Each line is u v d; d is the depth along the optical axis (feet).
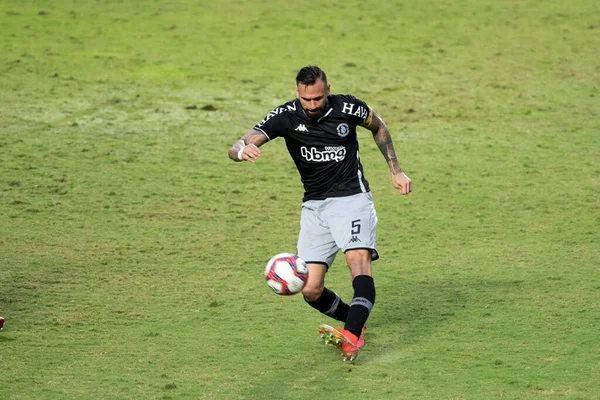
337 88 186.19
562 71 202.80
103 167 138.00
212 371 71.77
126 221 114.93
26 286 91.86
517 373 71.00
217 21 241.96
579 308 85.56
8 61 198.49
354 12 254.68
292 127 72.95
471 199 125.59
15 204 120.16
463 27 240.12
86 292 90.63
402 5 263.08
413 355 74.95
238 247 106.01
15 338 78.28
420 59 210.38
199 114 169.07
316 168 74.02
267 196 127.03
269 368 72.43
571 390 67.67
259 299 89.45
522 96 184.14
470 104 178.40
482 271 96.99
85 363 73.15
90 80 188.14
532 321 82.38
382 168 141.28
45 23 233.14
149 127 160.25
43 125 158.81
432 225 114.32
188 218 116.88
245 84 189.26
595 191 128.88
